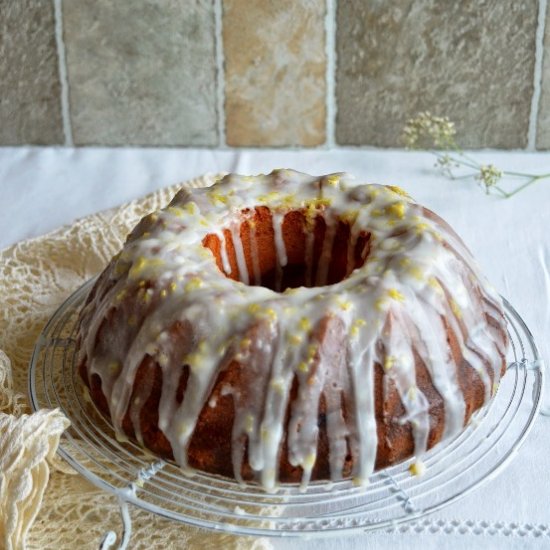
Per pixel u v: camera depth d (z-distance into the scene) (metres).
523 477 0.85
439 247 0.86
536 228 1.11
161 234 0.88
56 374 0.91
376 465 0.82
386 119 1.24
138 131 1.26
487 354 0.86
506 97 1.22
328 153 1.25
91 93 1.24
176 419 0.82
